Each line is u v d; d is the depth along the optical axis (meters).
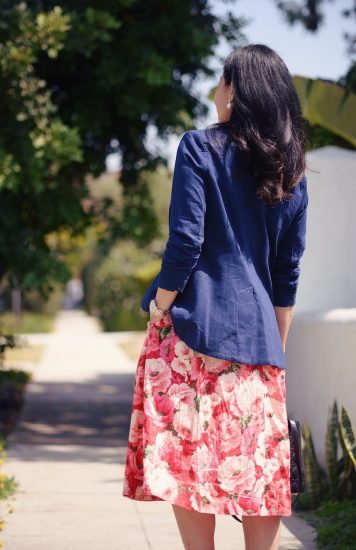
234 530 4.62
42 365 20.59
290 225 3.05
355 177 6.43
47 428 9.92
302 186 3.05
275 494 2.90
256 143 2.89
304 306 6.44
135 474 3.01
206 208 2.89
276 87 2.96
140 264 36.16
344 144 7.43
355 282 6.39
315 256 6.44
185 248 2.81
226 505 2.83
